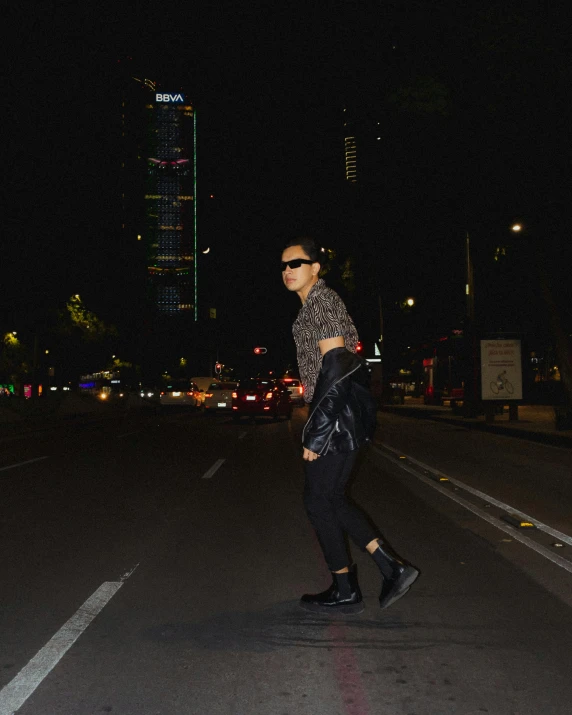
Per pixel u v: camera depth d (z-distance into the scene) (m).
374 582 5.70
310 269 4.72
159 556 6.49
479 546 6.94
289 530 7.65
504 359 24.97
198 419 30.83
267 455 15.46
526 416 28.89
